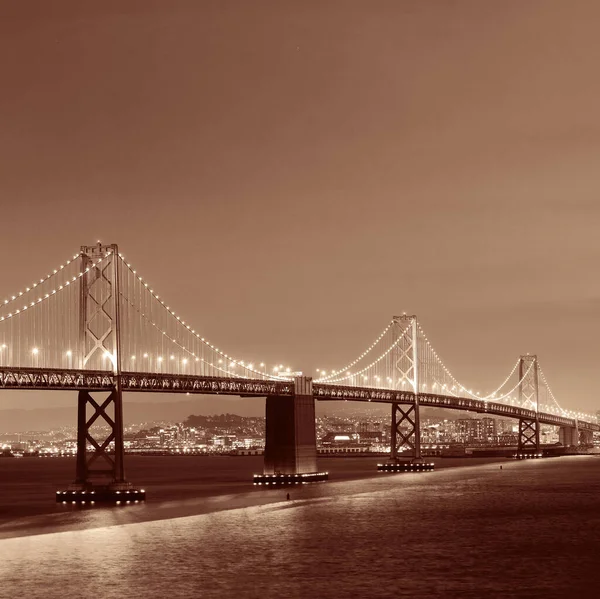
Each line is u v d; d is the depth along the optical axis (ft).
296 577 238.07
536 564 252.83
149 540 294.05
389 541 291.79
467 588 224.74
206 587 228.22
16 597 221.66
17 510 383.24
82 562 259.60
